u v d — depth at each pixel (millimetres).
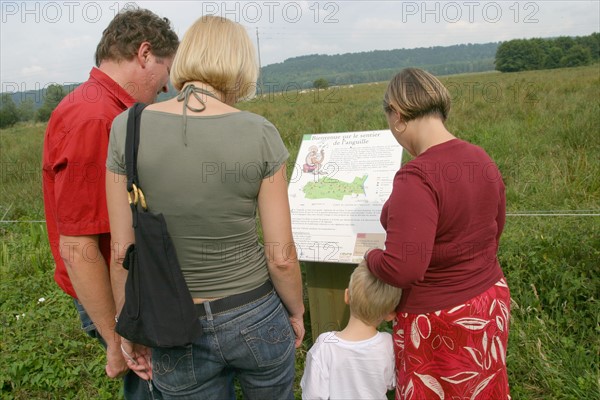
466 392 1865
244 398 1786
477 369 1853
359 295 1998
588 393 2496
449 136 1823
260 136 1501
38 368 3117
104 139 1697
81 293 1751
